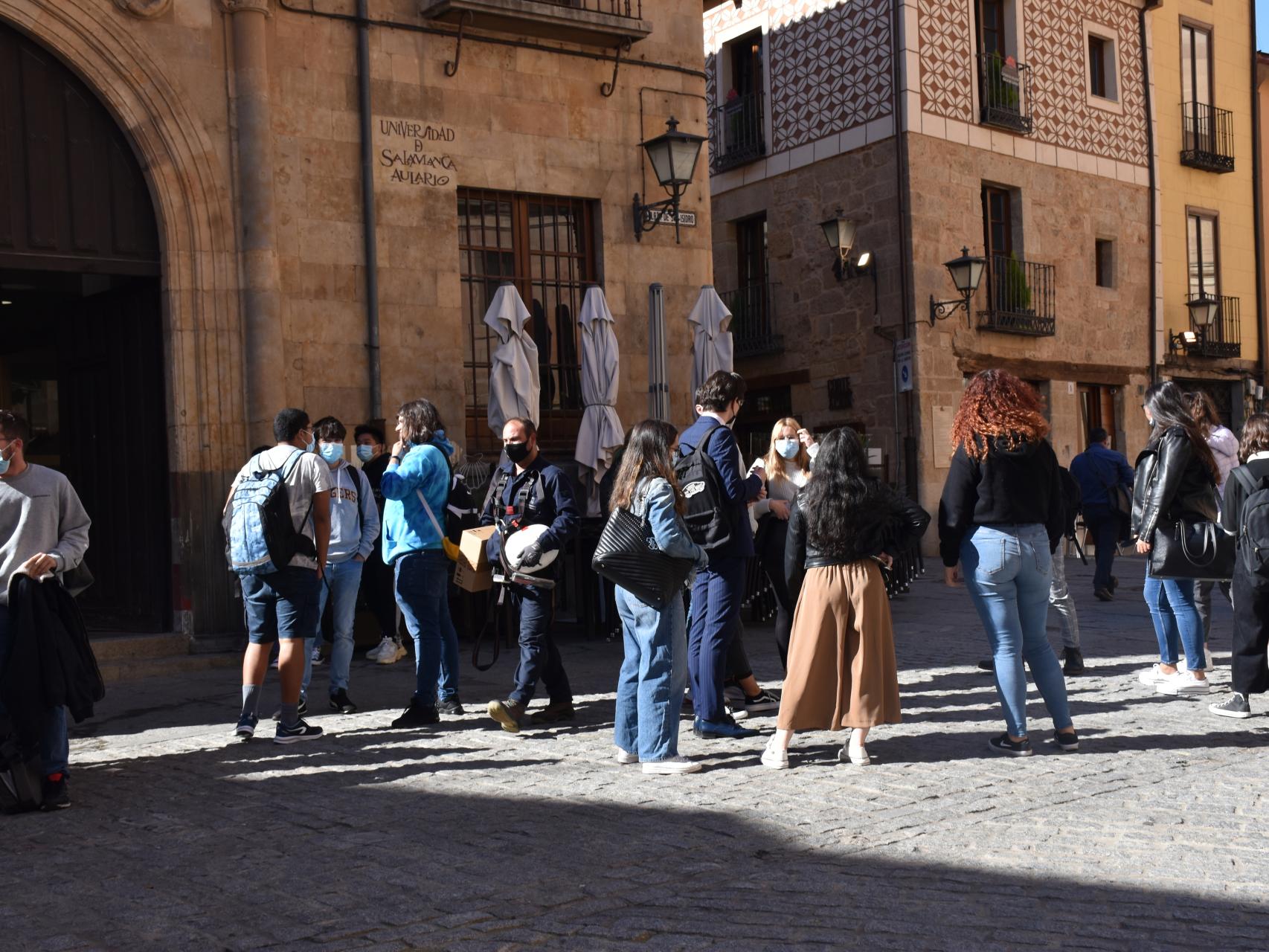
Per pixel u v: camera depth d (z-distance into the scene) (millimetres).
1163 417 8031
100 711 8703
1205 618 8891
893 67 20188
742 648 7648
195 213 11219
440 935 3939
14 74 10625
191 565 11094
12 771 5598
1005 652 6402
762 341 22250
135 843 5164
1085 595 14734
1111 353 23438
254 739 7332
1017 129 21609
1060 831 4988
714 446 6926
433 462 7629
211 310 11273
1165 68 24781
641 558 6102
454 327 12797
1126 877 4379
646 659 6184
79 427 12297
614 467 7406
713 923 3982
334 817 5473
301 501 7184
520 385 11805
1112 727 7117
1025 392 6387
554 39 13586
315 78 12062
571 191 13719
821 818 5238
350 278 12180
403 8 12617
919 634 11367
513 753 6750
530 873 4559
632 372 14055
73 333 12320
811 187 21656
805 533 6250
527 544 7164
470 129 13031
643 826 5191
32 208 10656
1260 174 26609
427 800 5742
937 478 20156
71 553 5871
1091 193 23188
